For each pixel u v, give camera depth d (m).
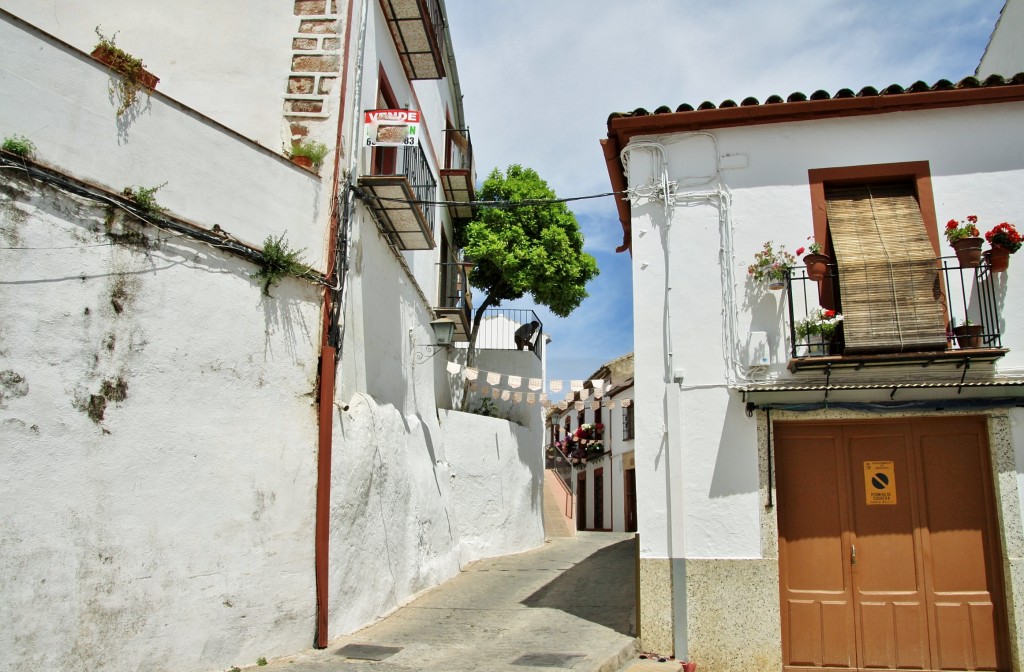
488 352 18.05
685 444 7.77
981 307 7.56
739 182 8.27
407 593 10.07
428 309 13.89
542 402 16.34
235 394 7.02
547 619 8.81
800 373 7.70
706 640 7.38
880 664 7.27
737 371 7.83
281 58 9.11
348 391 8.93
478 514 14.88
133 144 6.50
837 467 7.71
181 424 6.50
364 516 8.76
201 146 7.10
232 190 7.34
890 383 7.48
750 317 7.93
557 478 23.78
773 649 7.27
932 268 7.52
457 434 14.72
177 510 6.35
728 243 8.13
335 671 6.57
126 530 5.95
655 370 8.00
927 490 7.53
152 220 6.54
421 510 11.10
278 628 7.05
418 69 12.33
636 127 8.45
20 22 5.84
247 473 7.00
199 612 6.37
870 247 7.81
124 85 6.50
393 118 9.48
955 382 7.36
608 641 7.61
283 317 7.68
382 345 10.45
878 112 8.20
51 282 5.75
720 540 7.53
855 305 7.53
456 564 12.80
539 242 17.83
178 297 6.66
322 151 8.65
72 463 5.67
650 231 8.32
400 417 10.70
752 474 7.60
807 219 8.09
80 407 5.79
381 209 9.81
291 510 7.38
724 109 8.21
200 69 9.16
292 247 7.91
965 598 7.29
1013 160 7.97
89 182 6.11
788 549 7.60
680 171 8.40
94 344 5.96
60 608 5.43
